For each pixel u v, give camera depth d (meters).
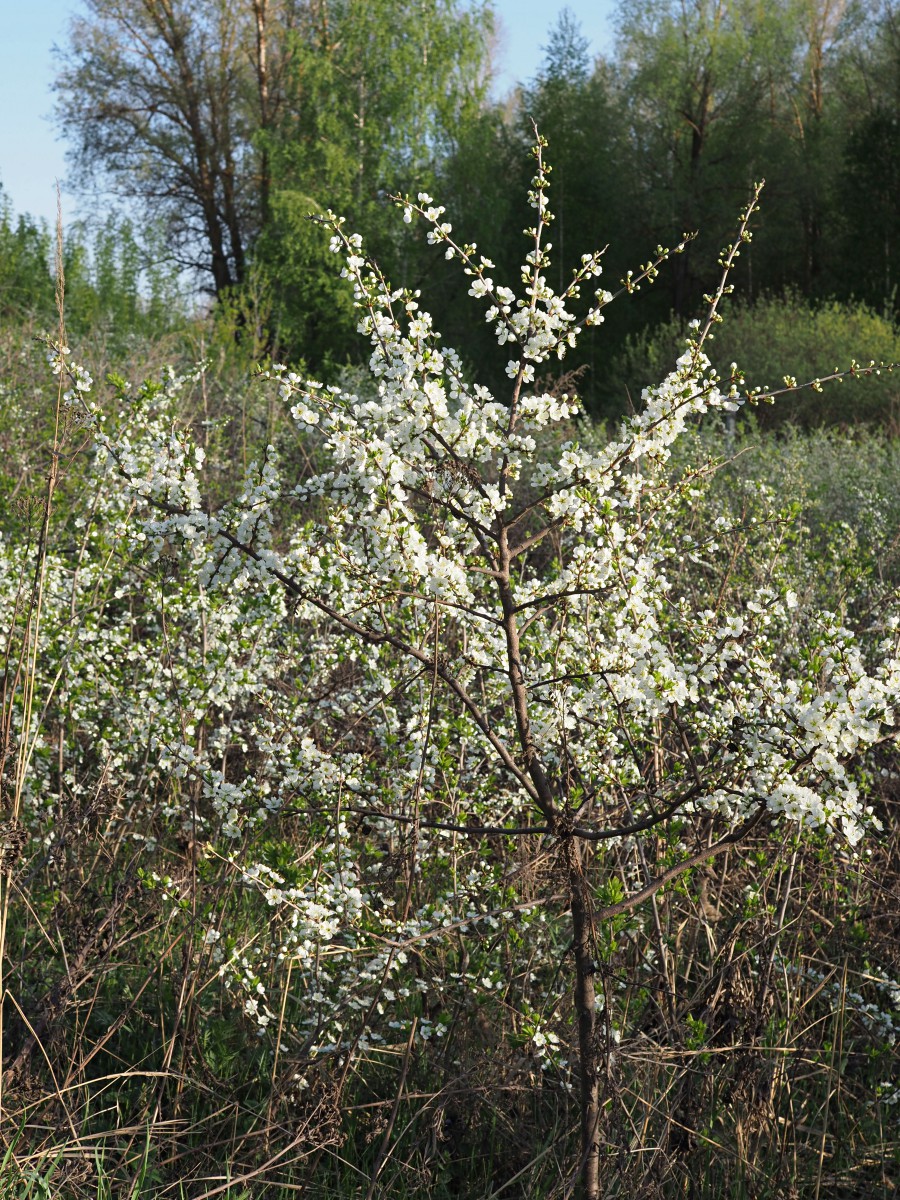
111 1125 3.64
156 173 33.59
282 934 3.96
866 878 4.09
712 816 3.72
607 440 11.08
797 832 3.66
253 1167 3.47
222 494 5.34
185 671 4.62
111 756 4.62
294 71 27.73
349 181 26.09
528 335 3.47
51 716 4.94
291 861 3.61
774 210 31.33
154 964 4.22
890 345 17.94
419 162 27.67
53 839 4.40
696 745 4.15
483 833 3.40
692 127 32.41
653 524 3.70
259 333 19.36
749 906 3.68
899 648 3.32
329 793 3.99
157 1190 3.36
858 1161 3.73
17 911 4.56
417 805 3.52
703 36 31.86
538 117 30.72
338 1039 3.74
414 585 3.37
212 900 3.98
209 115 34.12
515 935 3.68
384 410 3.18
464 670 4.08
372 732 4.69
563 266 28.95
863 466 10.52
